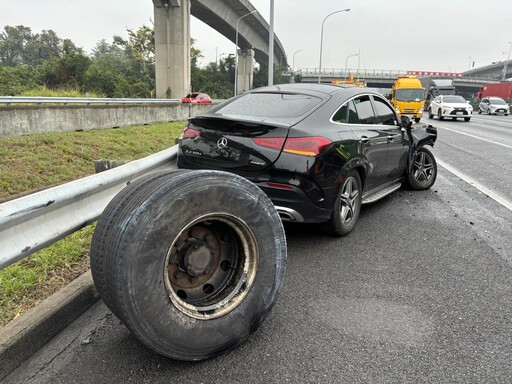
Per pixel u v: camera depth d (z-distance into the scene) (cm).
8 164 839
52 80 3803
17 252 243
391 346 274
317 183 405
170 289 236
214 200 247
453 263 416
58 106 1234
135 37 6269
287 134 398
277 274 281
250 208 263
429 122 2730
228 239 276
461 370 250
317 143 401
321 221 433
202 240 265
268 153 397
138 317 221
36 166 869
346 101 477
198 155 438
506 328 298
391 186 636
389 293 350
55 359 256
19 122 1091
